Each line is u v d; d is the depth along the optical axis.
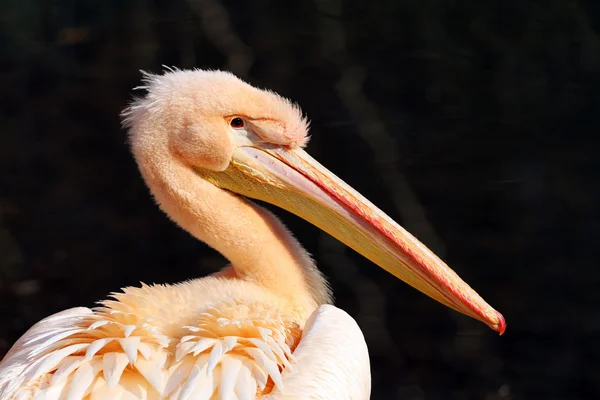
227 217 6.45
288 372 5.20
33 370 4.99
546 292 13.19
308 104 15.11
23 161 16.02
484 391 12.52
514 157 14.20
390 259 6.66
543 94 14.33
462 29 14.82
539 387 12.38
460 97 14.71
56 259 14.72
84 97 16.50
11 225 15.16
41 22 16.97
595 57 14.17
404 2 15.09
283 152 6.66
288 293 6.43
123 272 14.50
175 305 5.60
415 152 14.56
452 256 13.78
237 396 4.88
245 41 15.62
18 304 13.99
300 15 15.56
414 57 15.02
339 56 15.28
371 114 14.88
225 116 6.49
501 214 13.94
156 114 6.46
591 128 14.01
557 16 14.32
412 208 14.24
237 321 5.34
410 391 12.66
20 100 16.58
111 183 15.72
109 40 16.64
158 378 4.90
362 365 5.63
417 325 13.39
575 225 13.55
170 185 6.46
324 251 14.23
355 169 14.66
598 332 12.66
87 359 4.96
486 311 6.56
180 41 16.09
